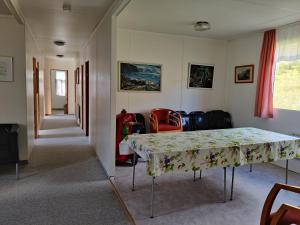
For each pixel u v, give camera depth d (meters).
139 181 3.30
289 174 3.71
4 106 3.76
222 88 5.57
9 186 3.05
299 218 1.64
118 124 3.93
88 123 5.91
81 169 3.73
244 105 5.04
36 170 3.64
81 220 2.33
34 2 3.09
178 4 3.20
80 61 7.21
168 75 5.03
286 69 4.10
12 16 3.62
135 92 4.79
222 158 2.49
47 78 10.02
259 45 4.66
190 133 3.15
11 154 3.21
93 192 2.94
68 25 4.23
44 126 7.36
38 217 2.36
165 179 3.39
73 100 10.60
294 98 3.98
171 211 2.54
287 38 4.03
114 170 3.43
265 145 2.73
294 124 3.97
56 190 2.97
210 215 2.48
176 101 5.16
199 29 4.03
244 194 2.97
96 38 4.41
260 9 3.34
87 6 3.21
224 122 5.26
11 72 3.73
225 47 5.48
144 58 4.80
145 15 3.71
